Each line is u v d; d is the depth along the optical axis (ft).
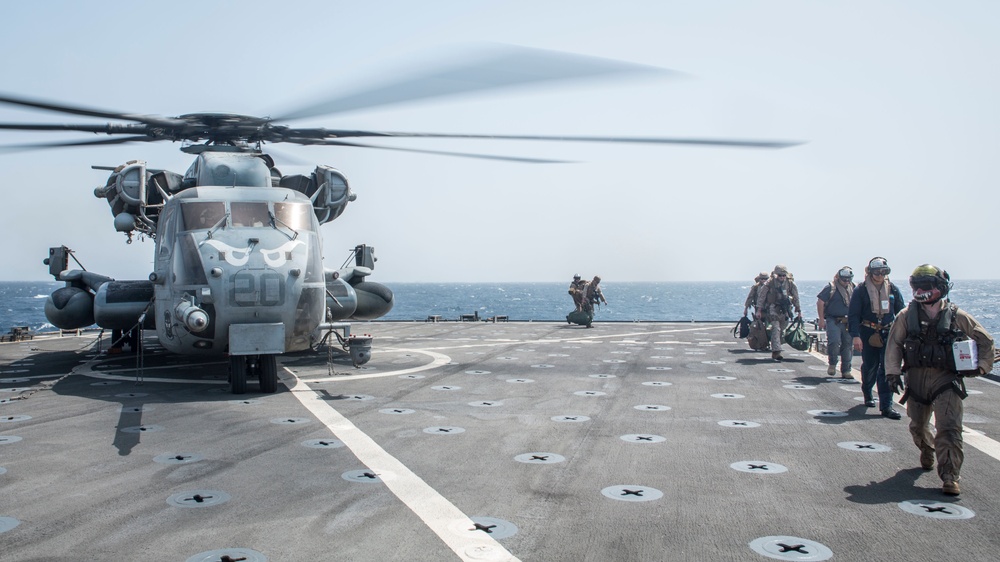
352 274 49.93
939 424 17.65
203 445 22.15
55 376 37.81
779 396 31.50
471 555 13.50
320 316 35.35
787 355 48.11
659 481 18.40
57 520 15.31
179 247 33.81
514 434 23.77
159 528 14.87
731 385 34.65
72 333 69.26
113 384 35.04
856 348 28.86
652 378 37.01
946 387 17.72
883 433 24.03
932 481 18.43
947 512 16.03
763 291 46.44
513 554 13.56
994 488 17.80
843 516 15.75
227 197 35.24
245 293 32.07
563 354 48.49
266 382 32.24
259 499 16.81
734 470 19.43
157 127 35.35
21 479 18.38
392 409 28.19
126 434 23.70
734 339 60.59
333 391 32.71
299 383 35.14
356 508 16.20
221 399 30.55
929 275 18.31
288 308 32.89
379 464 19.95
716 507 16.34
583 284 78.07
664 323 85.46
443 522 15.29
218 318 32.04
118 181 40.09
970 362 17.43
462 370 40.04
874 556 13.52
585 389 33.37
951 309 18.15
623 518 15.58
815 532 14.78
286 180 43.83
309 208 36.68
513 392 32.48
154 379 36.83
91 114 28.76
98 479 18.40
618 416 26.89
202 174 37.81
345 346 35.78
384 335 65.31
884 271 28.25
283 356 46.26
